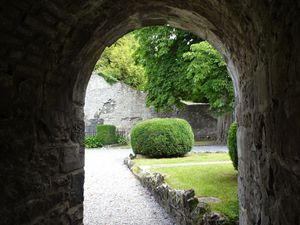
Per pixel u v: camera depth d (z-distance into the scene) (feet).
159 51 36.09
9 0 5.60
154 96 39.58
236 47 8.18
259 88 5.96
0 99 6.12
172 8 9.70
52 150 7.95
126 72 69.00
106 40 10.25
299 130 3.63
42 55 7.22
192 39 35.73
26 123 6.89
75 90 9.40
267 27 4.80
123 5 8.65
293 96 3.79
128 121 61.87
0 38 5.97
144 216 15.72
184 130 32.42
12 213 6.29
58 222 8.17
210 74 31.89
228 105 33.99
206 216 10.59
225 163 25.16
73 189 9.23
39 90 7.41
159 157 32.27
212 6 7.68
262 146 5.96
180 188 16.03
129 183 23.54
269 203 5.45
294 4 3.56
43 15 6.48
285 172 4.32
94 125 60.64
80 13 7.45
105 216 15.96
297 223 3.89
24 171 6.73
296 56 3.62
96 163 34.27
